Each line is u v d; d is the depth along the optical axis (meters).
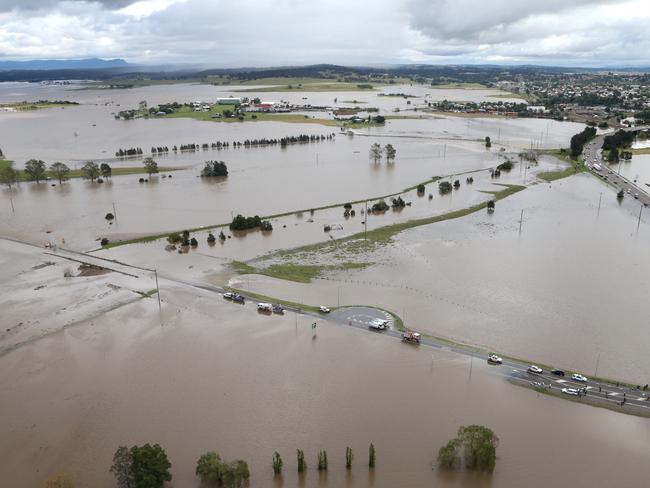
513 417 78.88
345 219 179.25
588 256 143.62
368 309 112.25
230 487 66.25
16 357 96.88
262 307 112.38
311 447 73.69
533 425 77.25
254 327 105.62
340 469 69.75
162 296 120.06
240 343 99.88
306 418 79.50
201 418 80.12
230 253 148.62
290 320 107.94
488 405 81.50
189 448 74.06
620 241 156.00
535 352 96.06
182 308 114.25
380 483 67.62
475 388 85.50
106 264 140.75
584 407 80.88
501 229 167.62
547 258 142.25
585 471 69.12
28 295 121.44
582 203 197.88
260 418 79.75
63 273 134.75
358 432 76.38
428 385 86.50
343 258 143.12
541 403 81.81
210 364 93.56
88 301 118.12
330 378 88.81
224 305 115.38
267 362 93.62
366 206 191.75
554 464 70.31
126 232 168.75
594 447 73.19
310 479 68.25
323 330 103.94
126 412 81.81
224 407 82.38
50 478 68.88
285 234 164.50
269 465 70.62
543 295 119.38
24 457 73.56
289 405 82.44
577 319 108.38
